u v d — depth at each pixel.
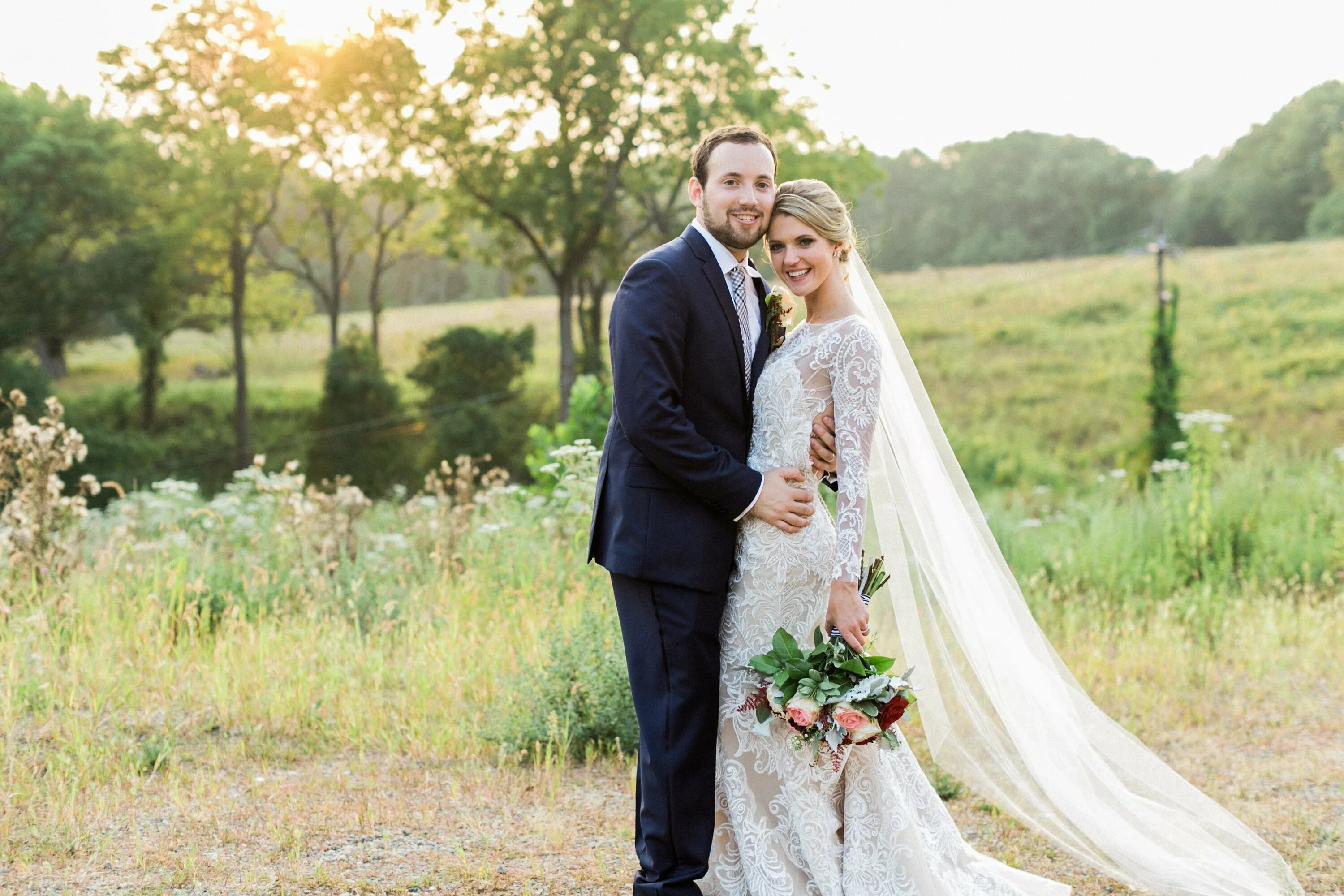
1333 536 8.84
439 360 30.75
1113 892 3.28
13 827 3.44
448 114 25.31
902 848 2.94
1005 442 24.31
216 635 5.59
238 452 28.94
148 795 3.84
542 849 3.46
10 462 6.18
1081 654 6.23
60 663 5.12
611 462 3.01
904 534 3.36
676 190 26.11
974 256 57.59
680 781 2.81
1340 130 46.53
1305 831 3.72
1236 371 26.05
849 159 25.67
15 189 26.02
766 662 2.83
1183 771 4.41
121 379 32.75
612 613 5.04
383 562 7.04
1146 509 10.09
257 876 3.14
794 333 3.15
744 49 24.08
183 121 27.34
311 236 33.31
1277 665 6.16
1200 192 52.78
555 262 28.16
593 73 23.78
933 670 3.39
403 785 4.06
